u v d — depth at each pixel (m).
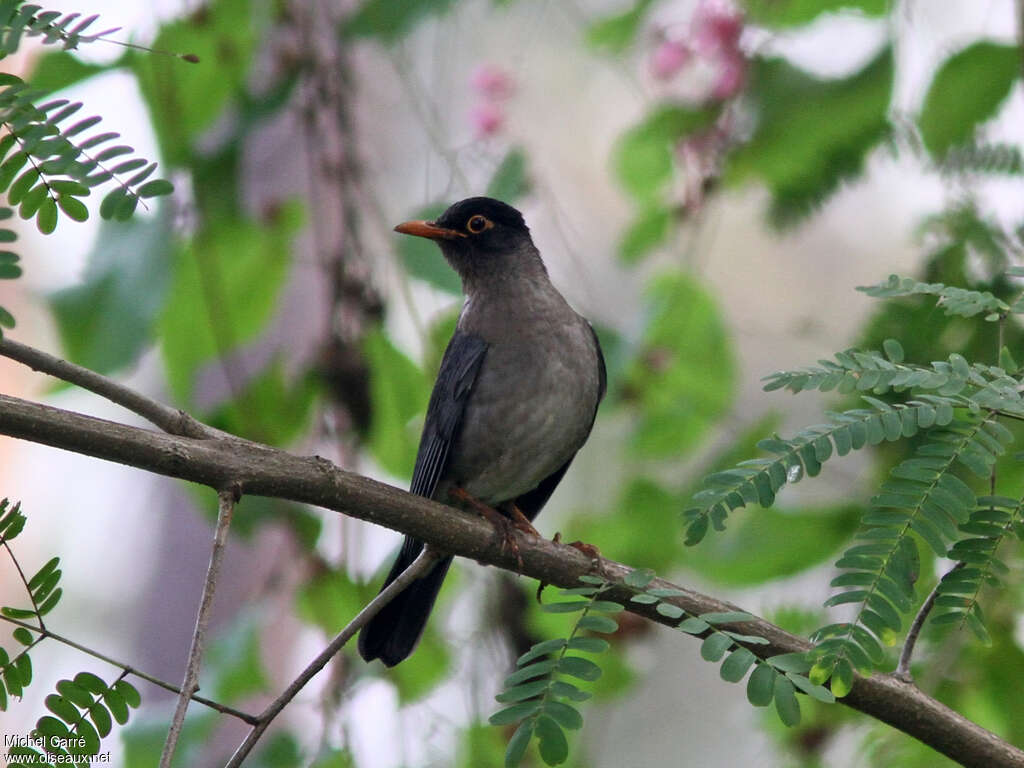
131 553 16.61
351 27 10.76
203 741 9.84
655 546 11.18
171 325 11.27
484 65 11.36
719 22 10.99
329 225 11.48
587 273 12.45
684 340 11.55
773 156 11.00
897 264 16.97
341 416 11.03
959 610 5.71
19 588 16.84
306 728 12.59
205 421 11.38
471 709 10.58
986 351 8.66
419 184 12.99
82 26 5.22
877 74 10.50
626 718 17.02
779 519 9.89
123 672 5.75
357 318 10.99
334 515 11.24
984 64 10.15
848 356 6.02
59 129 5.18
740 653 5.69
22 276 5.00
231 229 11.19
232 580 15.47
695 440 11.77
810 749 9.98
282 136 12.45
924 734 7.22
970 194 9.83
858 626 5.52
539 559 8.22
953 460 5.65
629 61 11.71
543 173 14.10
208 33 10.90
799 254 17.12
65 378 7.00
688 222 11.42
